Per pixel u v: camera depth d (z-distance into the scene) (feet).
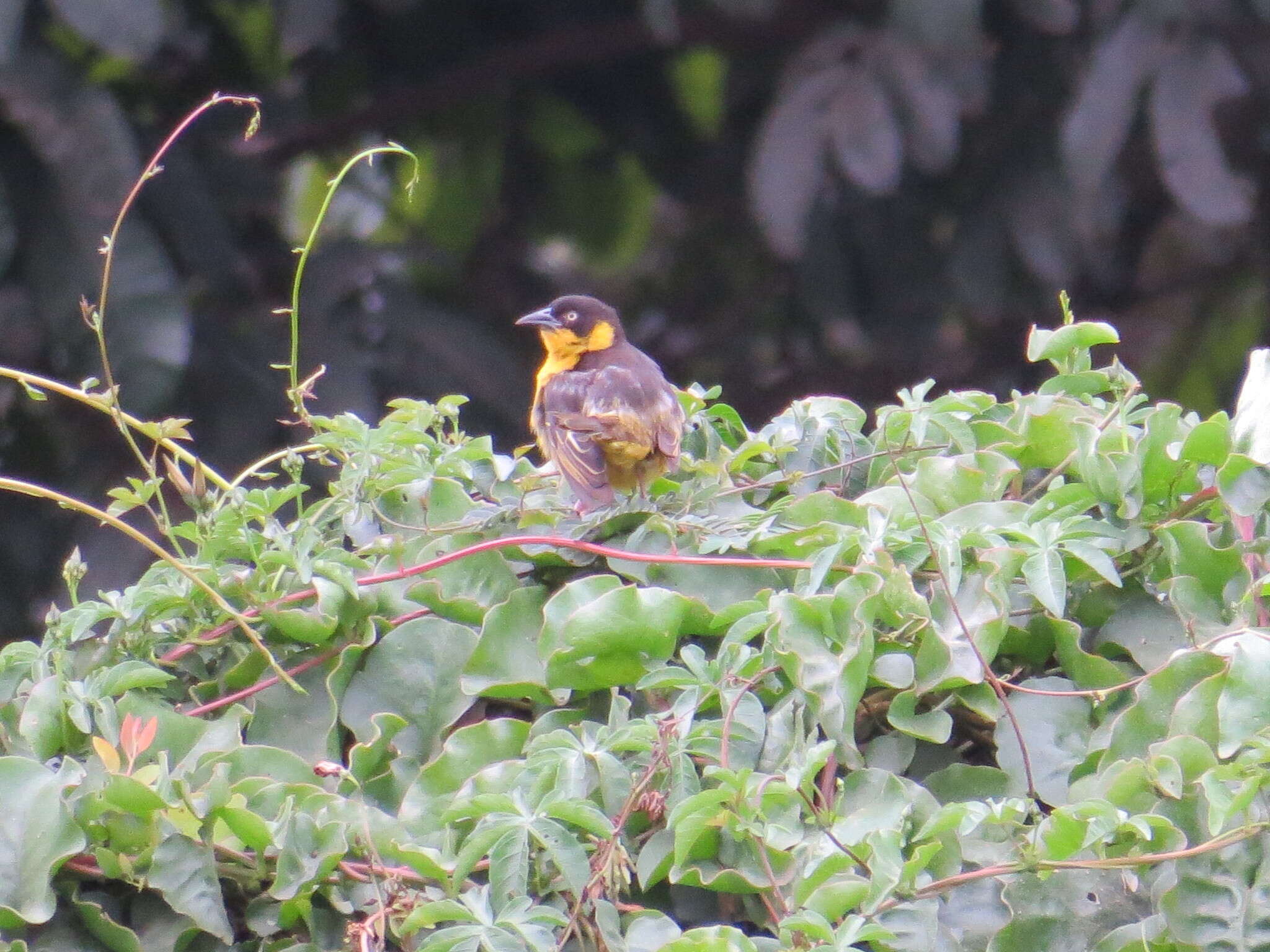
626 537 19.22
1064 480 19.35
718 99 58.54
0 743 16.85
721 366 62.13
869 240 54.80
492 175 61.26
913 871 14.43
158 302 42.63
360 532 20.18
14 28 41.22
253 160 50.31
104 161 42.83
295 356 19.43
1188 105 45.55
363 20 56.44
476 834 14.62
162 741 16.81
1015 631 17.30
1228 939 14.61
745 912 16.02
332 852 15.37
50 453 47.24
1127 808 15.26
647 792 15.66
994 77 51.80
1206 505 17.85
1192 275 61.87
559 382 29.30
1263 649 15.01
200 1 50.49
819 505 18.67
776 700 16.83
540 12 58.08
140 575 44.34
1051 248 51.70
